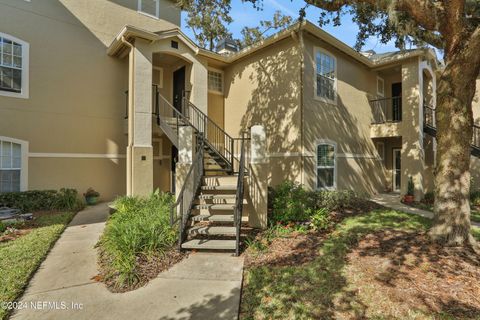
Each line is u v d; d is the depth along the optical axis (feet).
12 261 13.60
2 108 26.32
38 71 28.35
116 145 33.04
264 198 19.52
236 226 15.51
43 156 28.48
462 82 15.53
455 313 9.60
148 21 36.91
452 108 15.87
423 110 35.32
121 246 14.21
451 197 15.76
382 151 41.57
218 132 36.94
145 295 11.22
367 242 16.70
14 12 27.12
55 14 29.53
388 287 11.37
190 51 32.45
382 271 12.79
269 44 31.27
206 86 33.81
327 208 24.25
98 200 31.17
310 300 10.62
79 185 30.50
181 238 15.65
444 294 10.78
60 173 29.43
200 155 21.63
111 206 24.72
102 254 15.23
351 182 34.50
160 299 10.91
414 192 33.14
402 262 13.62
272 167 31.24
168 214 18.66
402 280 11.91
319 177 29.96
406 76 34.81
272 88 31.50
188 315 9.83
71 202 27.07
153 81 35.19
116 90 33.19
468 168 15.92
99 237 18.25
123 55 32.37
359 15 23.52
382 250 15.29
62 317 9.71
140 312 10.05
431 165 37.47
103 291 11.55
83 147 30.86
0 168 26.21
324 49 31.19
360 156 36.40
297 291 11.29
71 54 30.40
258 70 33.35
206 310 10.14
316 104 29.96
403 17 19.74
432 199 33.14
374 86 39.63
